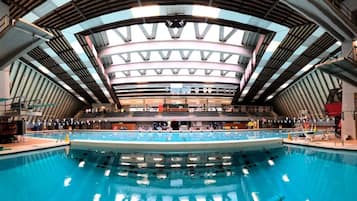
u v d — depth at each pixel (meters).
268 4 10.45
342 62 10.59
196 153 11.42
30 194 6.55
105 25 13.44
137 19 12.98
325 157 10.17
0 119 12.68
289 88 30.88
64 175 8.20
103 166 9.41
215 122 34.47
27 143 12.56
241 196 6.32
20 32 8.63
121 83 28.16
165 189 6.86
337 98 17.69
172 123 33.75
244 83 25.67
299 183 7.26
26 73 21.44
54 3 9.81
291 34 13.45
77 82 26.33
